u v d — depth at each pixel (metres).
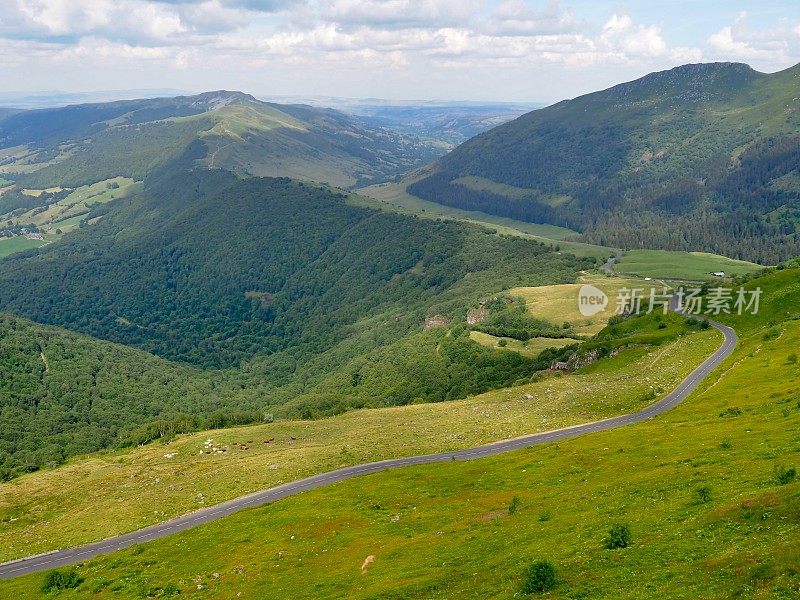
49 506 105.94
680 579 32.88
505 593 37.91
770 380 94.06
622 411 111.44
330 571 55.31
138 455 134.12
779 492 39.97
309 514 76.38
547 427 108.50
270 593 53.38
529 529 51.41
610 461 69.50
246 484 99.88
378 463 101.31
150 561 71.44
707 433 70.19
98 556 78.00
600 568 37.44
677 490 50.44
